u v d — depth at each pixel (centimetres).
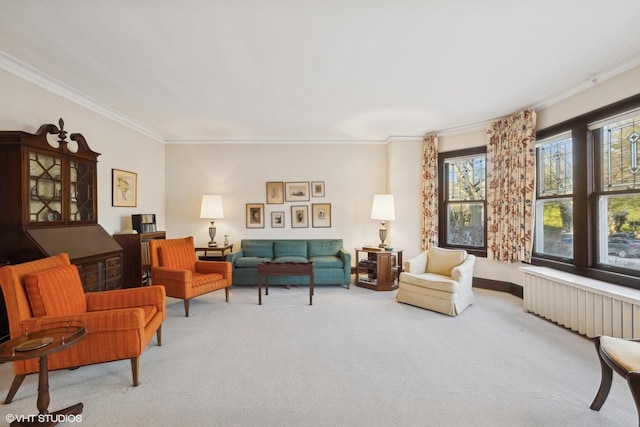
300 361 229
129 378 206
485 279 445
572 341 264
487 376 208
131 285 386
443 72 284
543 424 161
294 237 537
